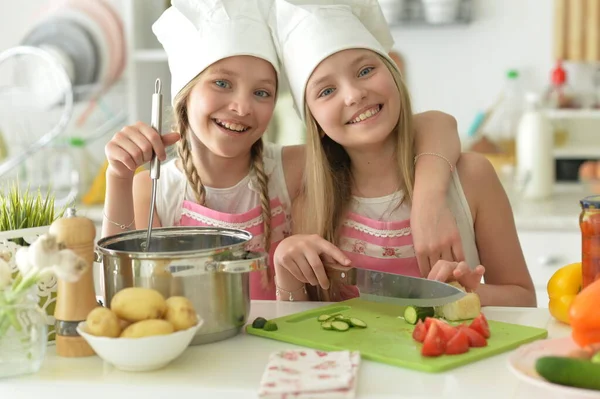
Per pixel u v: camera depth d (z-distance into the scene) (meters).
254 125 1.41
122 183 1.37
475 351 0.94
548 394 0.82
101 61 2.72
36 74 2.71
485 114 2.66
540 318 1.12
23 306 0.91
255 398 0.84
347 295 1.48
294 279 1.35
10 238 1.04
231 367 0.92
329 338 1.02
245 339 1.04
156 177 1.17
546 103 2.62
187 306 0.93
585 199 1.07
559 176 2.71
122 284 0.99
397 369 0.90
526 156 2.47
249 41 1.38
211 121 1.40
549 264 2.21
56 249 0.87
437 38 2.70
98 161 2.88
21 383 0.89
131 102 2.71
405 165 1.45
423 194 1.35
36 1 2.94
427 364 0.89
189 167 1.50
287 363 0.89
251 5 1.41
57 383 0.89
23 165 2.79
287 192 1.57
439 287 1.09
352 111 1.38
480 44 2.68
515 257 1.53
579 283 1.08
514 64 2.67
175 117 1.50
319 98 1.40
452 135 1.50
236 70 1.37
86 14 2.72
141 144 1.20
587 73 2.64
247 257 1.05
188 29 1.42
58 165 2.78
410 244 1.48
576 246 2.19
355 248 1.50
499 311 1.16
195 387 0.86
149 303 0.92
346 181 1.54
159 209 1.56
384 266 1.49
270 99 1.42
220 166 1.52
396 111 1.41
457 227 1.40
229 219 1.51
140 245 1.13
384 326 1.08
